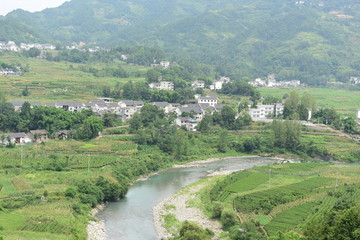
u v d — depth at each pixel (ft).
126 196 515.09
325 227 329.11
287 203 465.06
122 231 401.49
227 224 407.23
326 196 485.15
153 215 448.24
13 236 347.15
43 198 446.19
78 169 579.48
